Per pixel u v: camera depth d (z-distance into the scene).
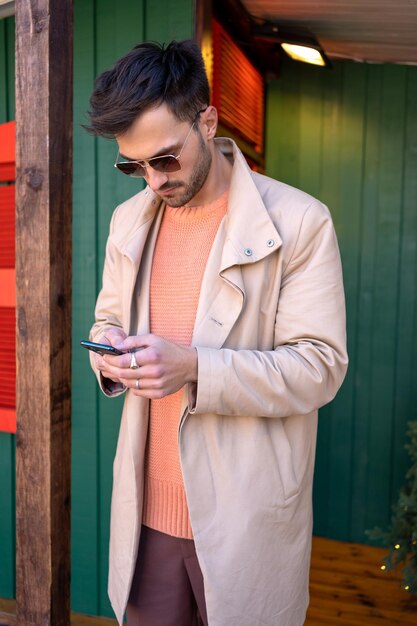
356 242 3.08
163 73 1.04
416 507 2.40
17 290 1.34
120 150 1.13
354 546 3.09
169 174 1.11
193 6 2.11
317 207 1.19
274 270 1.19
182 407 1.18
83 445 2.40
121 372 1.04
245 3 2.33
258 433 1.19
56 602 1.37
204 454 1.19
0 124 2.46
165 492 1.29
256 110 3.05
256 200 1.18
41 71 1.29
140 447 1.30
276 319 1.20
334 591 2.61
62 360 1.37
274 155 3.22
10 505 2.53
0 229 2.40
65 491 1.40
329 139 3.11
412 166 2.98
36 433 1.34
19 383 1.35
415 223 2.99
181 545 1.28
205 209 1.27
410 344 3.02
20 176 1.33
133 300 1.33
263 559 1.20
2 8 2.10
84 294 2.37
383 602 2.52
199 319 1.19
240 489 1.18
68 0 1.34
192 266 1.26
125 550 1.32
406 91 2.97
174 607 1.33
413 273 3.00
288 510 1.22
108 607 2.41
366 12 2.16
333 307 1.16
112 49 2.24
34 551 1.36
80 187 2.34
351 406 3.10
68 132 1.36
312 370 1.14
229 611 1.18
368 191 3.06
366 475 3.10
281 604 1.24
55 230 1.33
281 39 2.48
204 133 1.15
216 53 2.36
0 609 2.44
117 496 1.36
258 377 1.10
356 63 3.03
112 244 1.43
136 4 2.19
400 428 3.04
